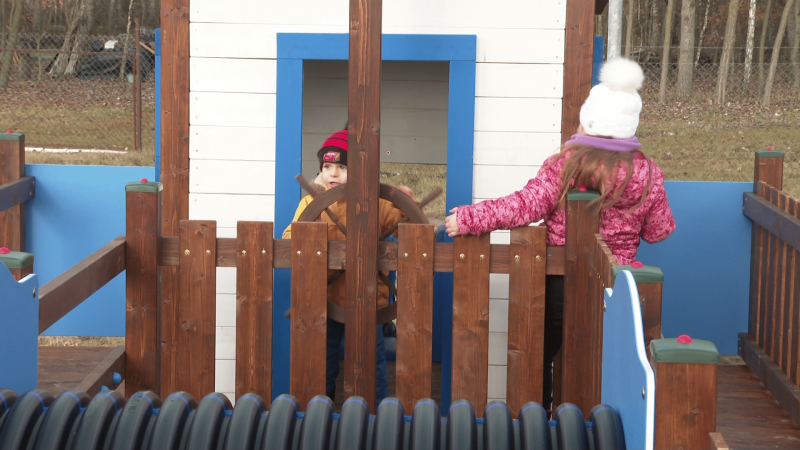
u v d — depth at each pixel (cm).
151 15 2612
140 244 311
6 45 2109
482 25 362
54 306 255
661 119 1619
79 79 1731
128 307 313
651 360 178
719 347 463
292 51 365
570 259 297
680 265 460
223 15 366
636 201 296
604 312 238
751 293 448
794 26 2236
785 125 1526
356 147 299
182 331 314
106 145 1376
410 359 309
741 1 2416
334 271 326
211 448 204
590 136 301
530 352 308
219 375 381
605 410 209
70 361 432
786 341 385
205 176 373
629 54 1925
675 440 173
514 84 364
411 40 362
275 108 370
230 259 312
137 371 314
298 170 371
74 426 205
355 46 293
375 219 301
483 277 305
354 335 305
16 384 225
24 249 475
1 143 462
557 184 298
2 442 196
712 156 1371
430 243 305
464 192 368
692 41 2006
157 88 466
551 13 360
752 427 355
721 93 1720
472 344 308
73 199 478
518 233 304
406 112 588
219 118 371
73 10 2441
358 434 208
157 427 207
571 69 361
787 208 388
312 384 309
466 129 366
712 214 457
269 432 208
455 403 223
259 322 311
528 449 201
